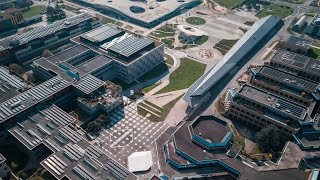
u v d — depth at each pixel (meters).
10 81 187.88
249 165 142.12
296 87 186.12
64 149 141.12
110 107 179.38
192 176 139.88
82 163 134.88
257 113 165.25
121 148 160.75
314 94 179.75
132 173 132.00
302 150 147.88
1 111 159.25
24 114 162.38
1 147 160.25
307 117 159.25
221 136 149.00
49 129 153.12
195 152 145.00
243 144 162.12
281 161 142.12
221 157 142.25
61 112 164.62
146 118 181.12
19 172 142.38
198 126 154.25
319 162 144.50
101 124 173.00
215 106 191.25
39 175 141.88
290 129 155.88
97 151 140.88
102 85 185.50
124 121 178.38
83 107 178.50
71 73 190.25
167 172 144.62
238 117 177.25
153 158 154.12
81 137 148.62
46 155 154.12
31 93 173.50
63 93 182.75
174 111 187.25
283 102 166.12
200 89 192.62
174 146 151.00
